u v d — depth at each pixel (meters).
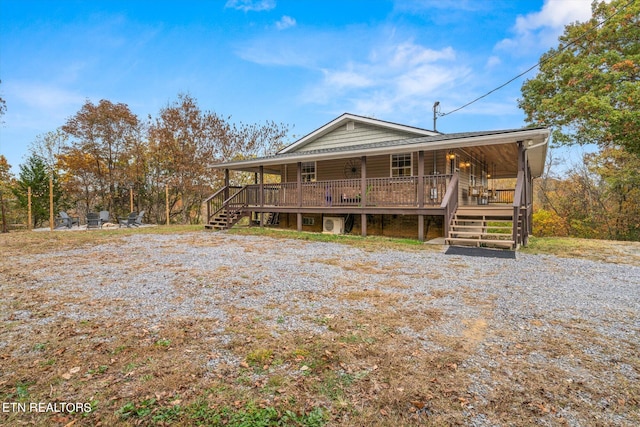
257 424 1.90
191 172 21.77
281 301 4.14
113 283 5.04
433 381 2.34
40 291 4.62
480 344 2.92
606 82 13.91
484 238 8.65
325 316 3.60
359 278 5.28
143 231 12.98
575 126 15.69
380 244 8.78
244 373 2.46
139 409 2.04
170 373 2.46
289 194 12.11
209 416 1.97
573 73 14.74
